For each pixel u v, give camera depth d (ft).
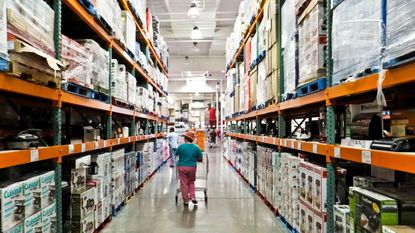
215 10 37.06
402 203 5.99
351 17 7.62
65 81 9.49
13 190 6.74
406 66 5.69
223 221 15.35
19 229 6.98
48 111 12.64
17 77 7.04
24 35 7.09
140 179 23.73
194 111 108.47
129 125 23.40
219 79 72.69
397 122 7.54
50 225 8.68
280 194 14.90
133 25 19.86
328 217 9.22
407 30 5.35
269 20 16.44
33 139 8.13
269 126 20.72
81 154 13.73
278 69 14.93
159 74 35.22
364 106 9.00
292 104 12.90
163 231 13.87
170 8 37.55
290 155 13.58
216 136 80.02
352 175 9.80
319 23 9.68
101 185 13.41
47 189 8.54
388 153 6.20
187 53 62.08
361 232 6.81
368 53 6.79
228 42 38.14
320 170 9.57
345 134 9.55
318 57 9.72
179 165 19.01
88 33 14.78
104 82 13.78
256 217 15.99
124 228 14.23
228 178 28.76
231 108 35.73
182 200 19.94
